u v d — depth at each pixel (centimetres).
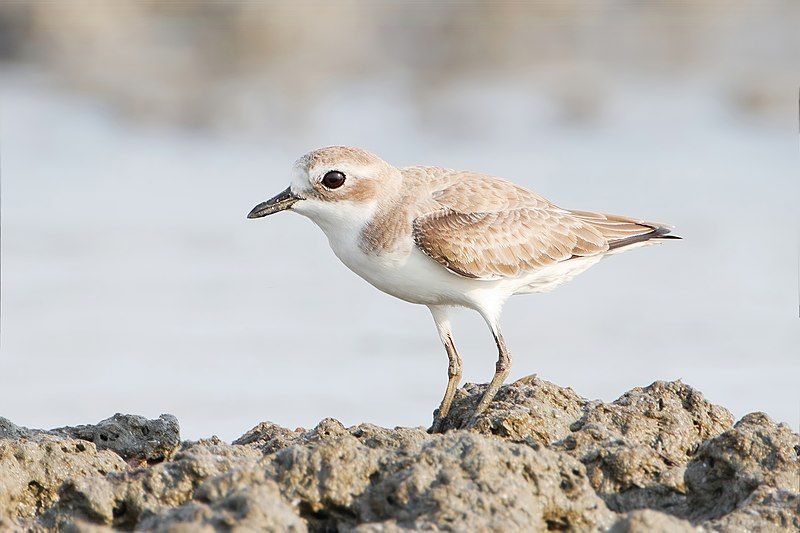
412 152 2367
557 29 3077
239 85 2791
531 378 1102
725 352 1491
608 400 1349
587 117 2552
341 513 804
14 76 2862
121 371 1430
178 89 2734
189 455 845
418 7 3127
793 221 1948
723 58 2869
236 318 1622
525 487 783
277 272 1794
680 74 2808
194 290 1728
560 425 970
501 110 2623
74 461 900
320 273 1806
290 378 1416
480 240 1129
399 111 2648
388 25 3073
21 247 1870
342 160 1113
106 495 826
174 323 1603
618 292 1730
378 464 815
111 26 3025
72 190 2155
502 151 2367
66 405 1349
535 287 1198
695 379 1398
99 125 2553
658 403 1002
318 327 1600
